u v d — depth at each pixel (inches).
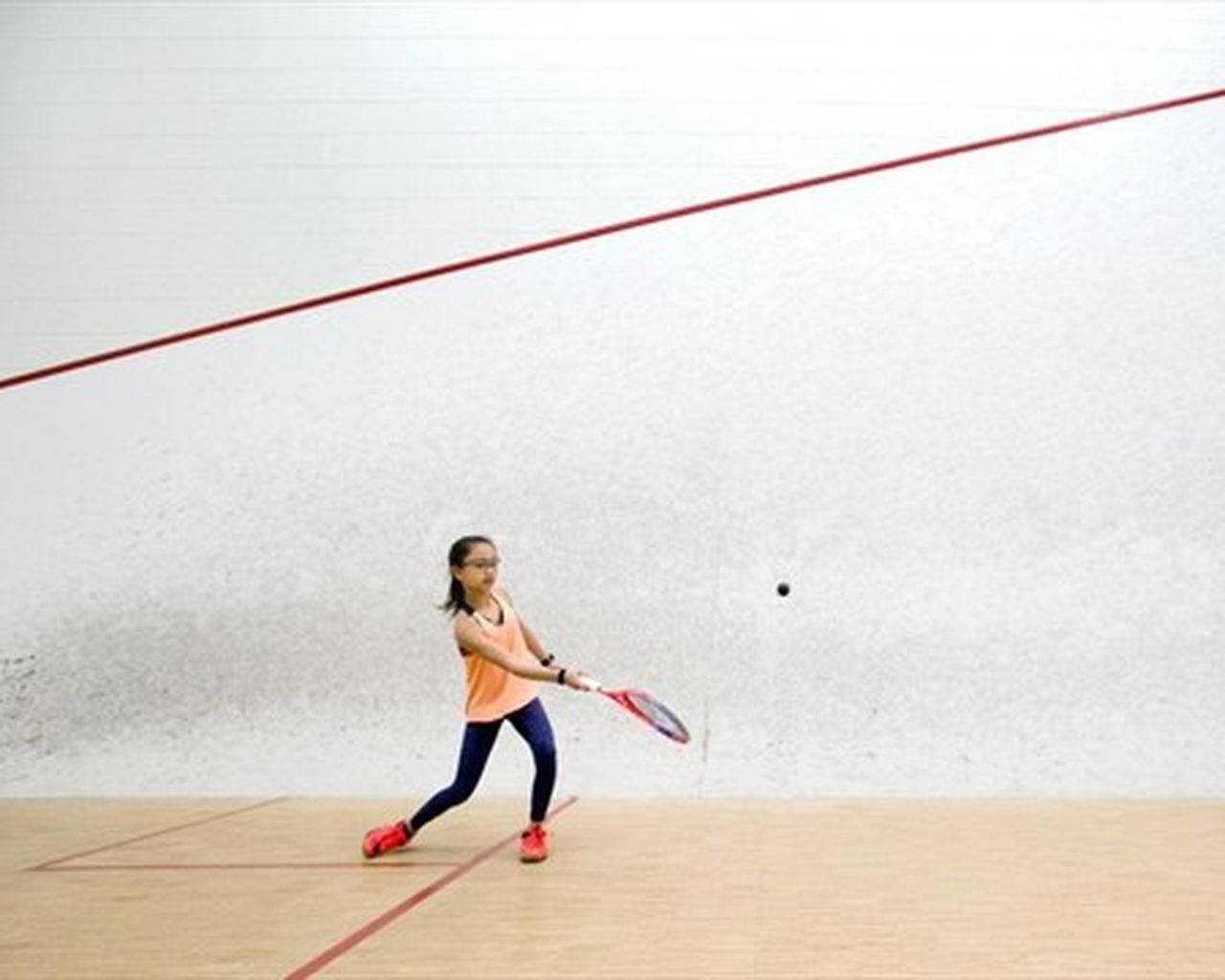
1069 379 207.0
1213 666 199.3
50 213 222.1
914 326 209.9
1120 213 210.5
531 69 220.4
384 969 94.7
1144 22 214.5
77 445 217.2
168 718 208.8
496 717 142.5
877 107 215.8
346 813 184.4
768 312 211.8
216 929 110.0
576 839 157.8
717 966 94.1
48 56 226.1
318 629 209.3
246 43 224.4
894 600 203.3
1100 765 197.9
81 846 157.0
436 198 218.5
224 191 221.0
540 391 212.5
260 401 216.2
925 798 196.7
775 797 198.8
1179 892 120.4
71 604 213.2
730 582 205.3
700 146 216.7
